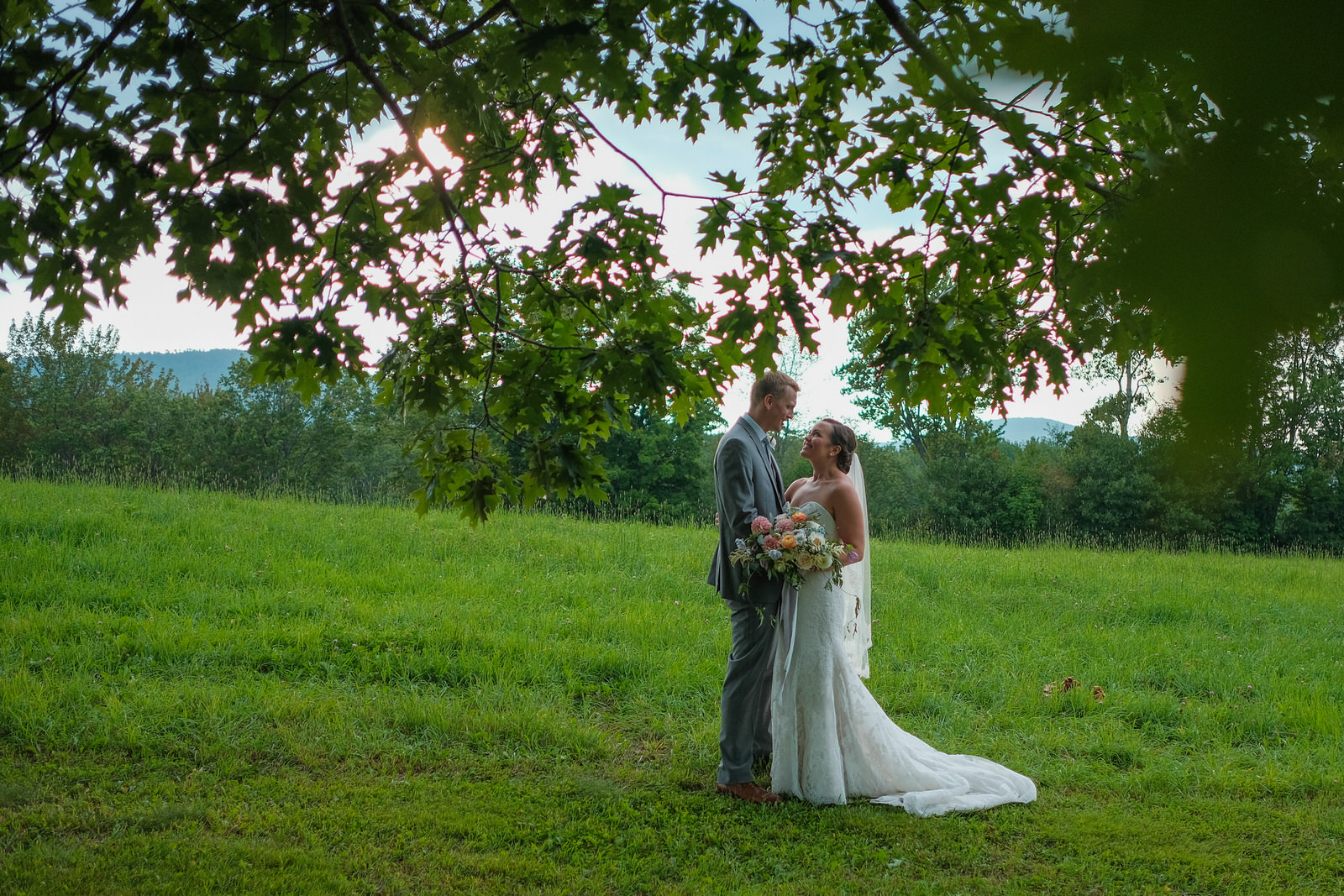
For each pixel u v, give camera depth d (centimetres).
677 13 341
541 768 526
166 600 781
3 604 743
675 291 379
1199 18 44
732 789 491
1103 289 48
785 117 359
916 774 494
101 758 504
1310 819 477
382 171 350
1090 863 427
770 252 328
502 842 438
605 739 565
